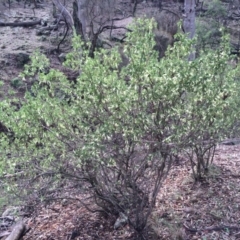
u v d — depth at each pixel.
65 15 11.81
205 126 3.29
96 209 4.26
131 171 3.47
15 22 14.88
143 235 3.83
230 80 3.49
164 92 2.98
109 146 3.22
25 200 3.70
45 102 3.44
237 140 6.20
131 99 3.05
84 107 3.19
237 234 3.94
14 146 3.54
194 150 4.69
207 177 5.03
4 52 11.73
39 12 17.12
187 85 2.98
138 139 3.14
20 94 9.24
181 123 3.17
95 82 3.03
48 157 3.54
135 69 2.99
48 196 3.83
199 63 3.23
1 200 3.80
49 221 4.61
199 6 15.91
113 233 4.07
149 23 3.55
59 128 3.39
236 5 18.09
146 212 4.06
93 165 3.42
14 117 3.40
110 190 3.70
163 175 3.71
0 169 3.41
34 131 3.42
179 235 3.85
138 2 16.80
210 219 4.18
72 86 4.12
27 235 4.47
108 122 3.10
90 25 12.12
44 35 13.66
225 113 3.64
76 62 3.39
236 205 4.41
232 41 14.00
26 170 3.56
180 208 4.39
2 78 10.38
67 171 3.56
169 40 11.19
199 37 10.43
